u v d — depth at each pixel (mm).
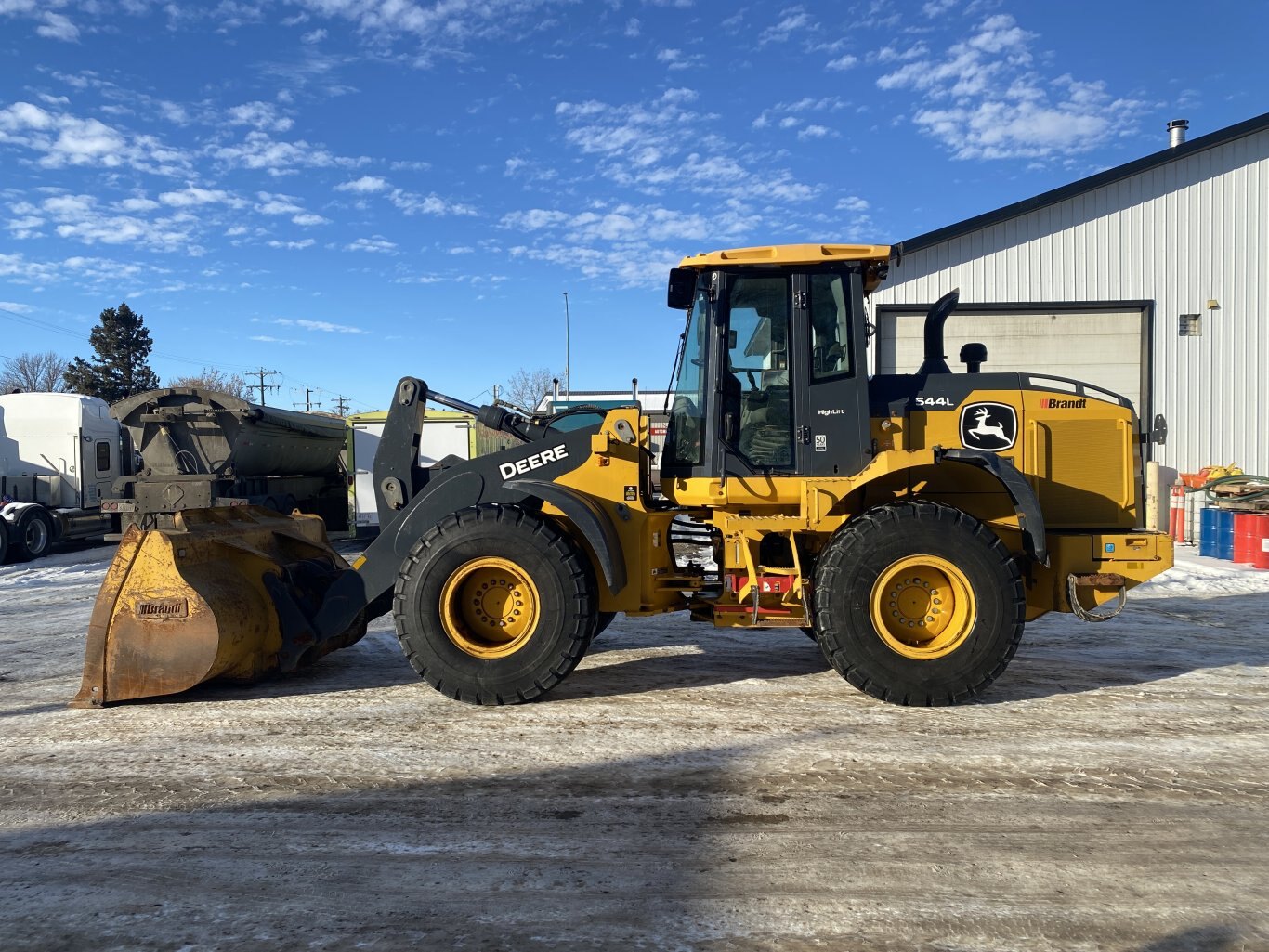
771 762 3453
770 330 4621
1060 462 4684
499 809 3016
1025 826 2854
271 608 4629
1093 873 2525
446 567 4238
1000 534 4641
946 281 13250
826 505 4418
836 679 4801
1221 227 13023
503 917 2297
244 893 2432
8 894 2436
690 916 2295
